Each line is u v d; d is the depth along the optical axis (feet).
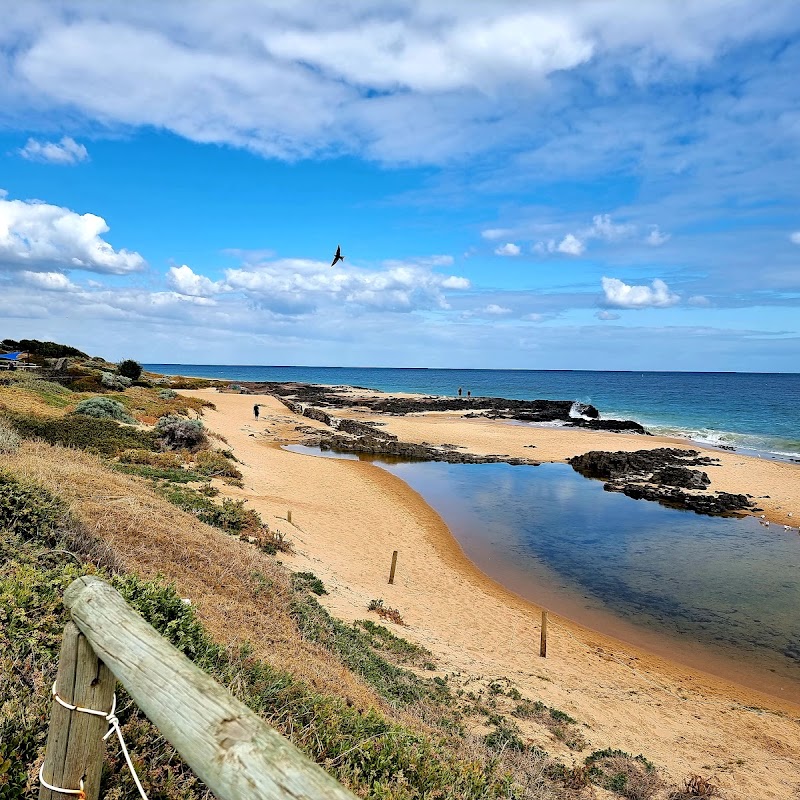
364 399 257.75
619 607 56.65
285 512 67.05
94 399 93.61
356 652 32.99
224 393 235.20
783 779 31.40
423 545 69.56
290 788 5.20
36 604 16.19
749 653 48.49
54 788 8.26
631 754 31.48
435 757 19.07
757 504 97.96
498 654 43.24
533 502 96.17
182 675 6.75
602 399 337.72
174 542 33.06
